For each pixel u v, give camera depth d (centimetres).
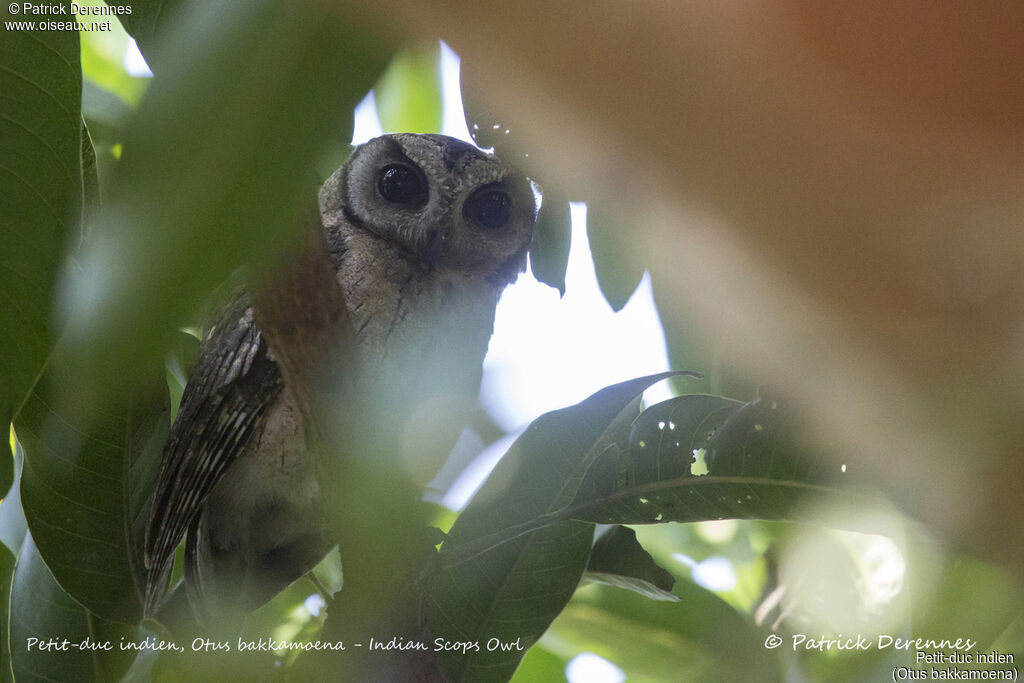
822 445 181
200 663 248
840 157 72
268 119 64
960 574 220
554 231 227
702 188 76
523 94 75
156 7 139
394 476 153
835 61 70
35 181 128
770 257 78
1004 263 75
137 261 61
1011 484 108
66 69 132
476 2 70
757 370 100
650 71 72
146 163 62
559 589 252
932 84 69
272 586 362
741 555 378
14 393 126
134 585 254
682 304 101
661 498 234
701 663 353
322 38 67
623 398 237
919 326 82
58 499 245
